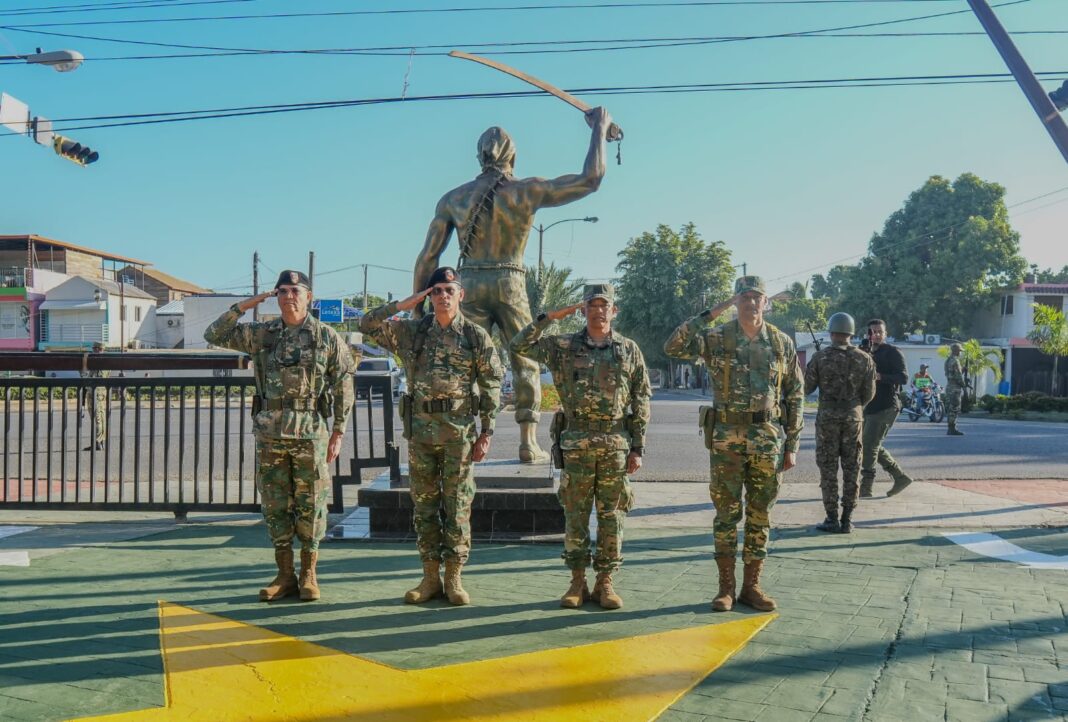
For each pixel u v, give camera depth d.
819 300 70.81
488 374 4.94
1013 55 8.54
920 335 40.03
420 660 3.90
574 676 3.70
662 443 15.45
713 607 4.76
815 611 4.74
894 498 8.86
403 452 13.66
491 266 7.32
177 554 6.18
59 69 13.62
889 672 3.75
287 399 4.91
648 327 53.34
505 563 5.93
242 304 4.95
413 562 5.96
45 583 5.32
